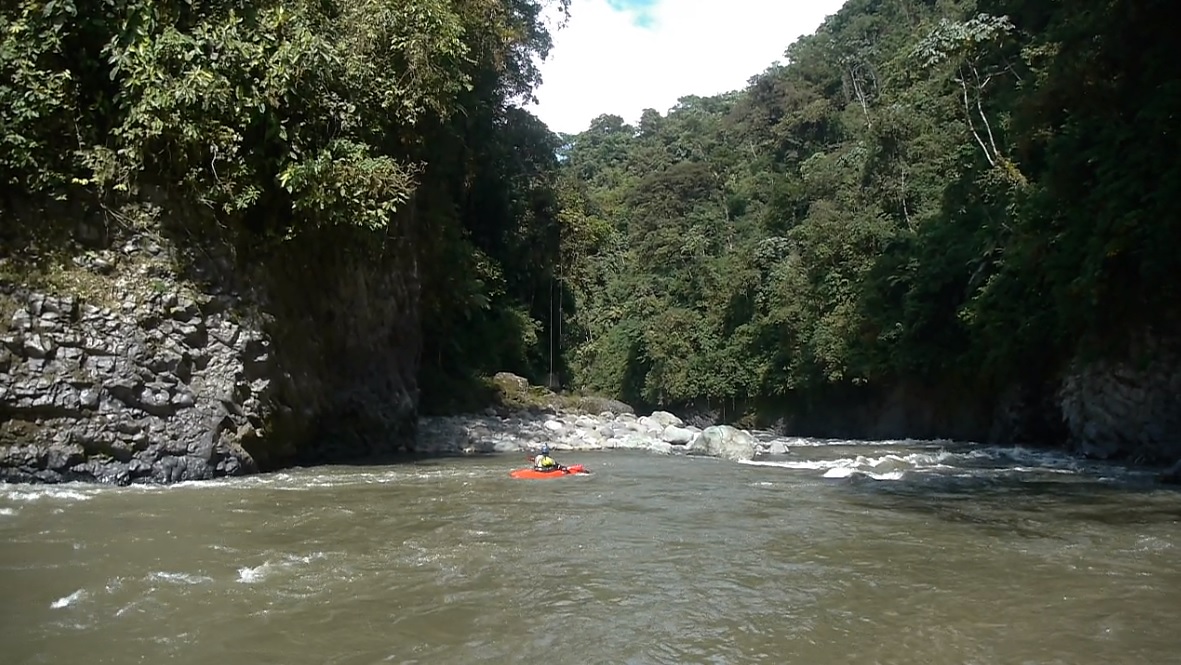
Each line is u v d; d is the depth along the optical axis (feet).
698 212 193.88
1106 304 58.70
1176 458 55.01
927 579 23.41
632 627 18.89
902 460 61.05
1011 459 62.23
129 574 22.56
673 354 171.32
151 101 42.88
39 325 39.68
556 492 41.93
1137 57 56.34
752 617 19.74
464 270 93.09
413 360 72.33
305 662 16.34
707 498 39.91
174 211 45.16
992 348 82.53
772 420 148.87
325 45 49.70
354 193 50.65
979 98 87.71
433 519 33.06
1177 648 17.52
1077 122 59.93
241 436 46.32
